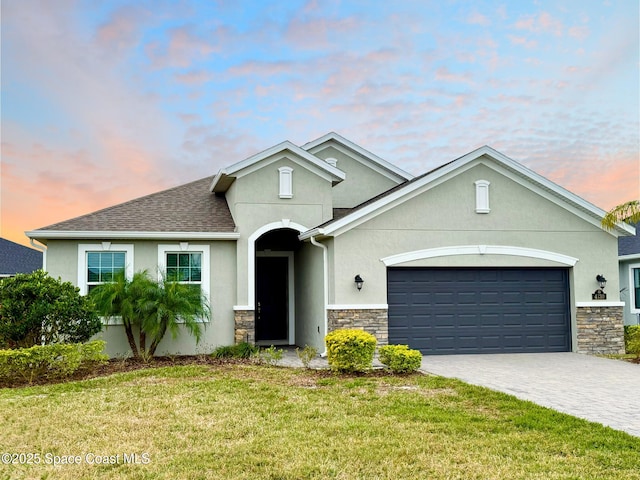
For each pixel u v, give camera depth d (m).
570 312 17.08
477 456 7.25
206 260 17.25
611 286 17.19
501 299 16.75
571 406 9.82
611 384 11.80
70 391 11.20
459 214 16.55
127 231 16.41
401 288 16.23
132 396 10.67
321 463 7.01
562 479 6.46
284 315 20.94
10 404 10.03
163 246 16.97
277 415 9.26
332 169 17.97
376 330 15.66
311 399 10.37
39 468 6.89
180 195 20.14
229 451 7.46
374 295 15.84
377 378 12.33
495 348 16.56
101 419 9.02
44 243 16.53
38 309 12.81
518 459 7.15
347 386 11.49
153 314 15.00
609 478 6.48
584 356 16.05
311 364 14.75
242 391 11.07
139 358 15.51
